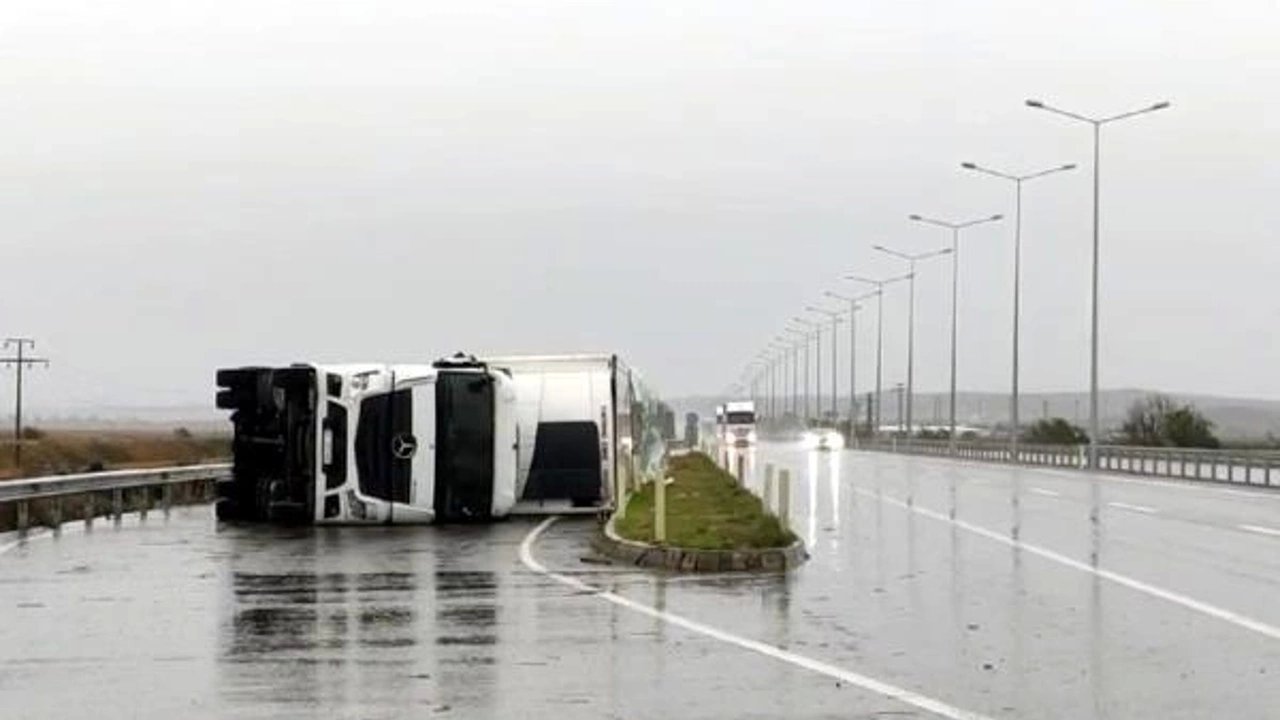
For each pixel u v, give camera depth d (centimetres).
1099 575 1825
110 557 2036
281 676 1123
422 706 1013
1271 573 1847
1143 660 1199
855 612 1483
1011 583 1741
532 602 1550
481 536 2402
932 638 1314
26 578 1777
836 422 13588
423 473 2625
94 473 2802
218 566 1916
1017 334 7144
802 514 2955
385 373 2631
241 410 2744
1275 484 4209
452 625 1383
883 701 1031
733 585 1714
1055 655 1223
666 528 2238
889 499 3525
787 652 1235
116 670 1150
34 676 1126
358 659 1197
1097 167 5972
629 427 3419
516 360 2945
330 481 2600
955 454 7856
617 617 1440
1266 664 1182
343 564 1941
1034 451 6656
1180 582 1750
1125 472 5325
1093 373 5822
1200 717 983
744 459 4988
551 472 2827
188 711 998
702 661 1190
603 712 995
